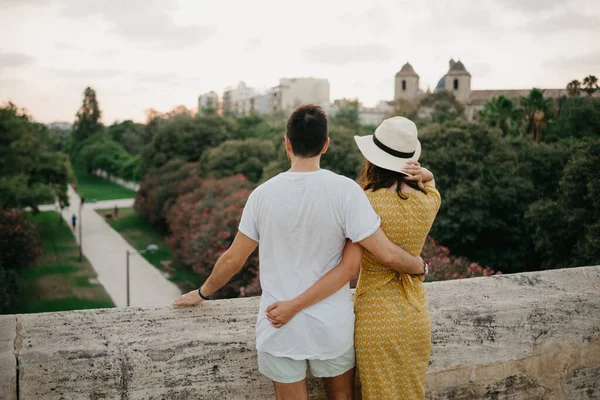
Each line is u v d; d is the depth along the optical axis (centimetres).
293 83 13650
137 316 239
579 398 291
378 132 204
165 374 214
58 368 203
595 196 1977
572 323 285
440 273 1502
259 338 194
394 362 201
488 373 266
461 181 2736
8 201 4197
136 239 4947
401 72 12619
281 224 184
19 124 4444
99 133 13350
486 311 267
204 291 243
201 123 5625
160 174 5234
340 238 187
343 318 191
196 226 3297
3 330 219
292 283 187
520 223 2703
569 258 2216
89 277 3547
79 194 8669
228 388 222
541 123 3984
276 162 3609
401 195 196
